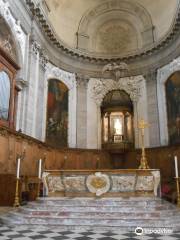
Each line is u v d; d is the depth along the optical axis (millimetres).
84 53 19000
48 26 15664
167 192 11742
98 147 18047
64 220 6285
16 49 12773
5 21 11547
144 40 19094
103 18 20516
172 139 15656
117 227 5945
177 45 15867
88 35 20250
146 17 19234
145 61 18625
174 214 6582
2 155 10344
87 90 19062
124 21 20422
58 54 17953
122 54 19531
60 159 16266
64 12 19125
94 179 7805
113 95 18422
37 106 14750
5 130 10500
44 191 7984
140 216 6332
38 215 6582
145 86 18312
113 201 7016
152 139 16812
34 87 14469
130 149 17141
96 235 5438
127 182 7727
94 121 18547
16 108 12789
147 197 7453
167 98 16531
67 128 17547
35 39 14578
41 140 14953
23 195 9906
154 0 18672
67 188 7922
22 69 13250
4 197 8867
